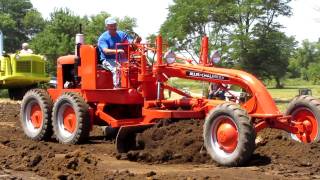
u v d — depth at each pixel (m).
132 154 9.20
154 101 10.25
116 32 11.32
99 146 10.78
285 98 31.34
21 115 12.19
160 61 10.17
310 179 7.45
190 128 9.47
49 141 11.65
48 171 8.01
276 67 31.92
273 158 8.75
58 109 11.30
